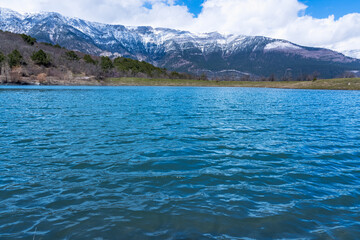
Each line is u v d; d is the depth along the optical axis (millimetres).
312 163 10078
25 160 9883
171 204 6426
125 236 5059
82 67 158875
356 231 5340
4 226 5324
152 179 8109
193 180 8086
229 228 5406
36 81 117250
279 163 10023
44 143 12617
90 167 9164
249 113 26672
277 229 5391
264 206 6410
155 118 21734
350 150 12195
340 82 124125
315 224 5605
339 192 7344
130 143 12867
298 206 6438
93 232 5176
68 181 7840
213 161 10109
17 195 6809
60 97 45562
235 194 7098
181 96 55562
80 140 13375
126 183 7746
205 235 5141
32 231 5172
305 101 46812
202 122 20062
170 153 11164
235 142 13508
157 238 5004
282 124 19969
